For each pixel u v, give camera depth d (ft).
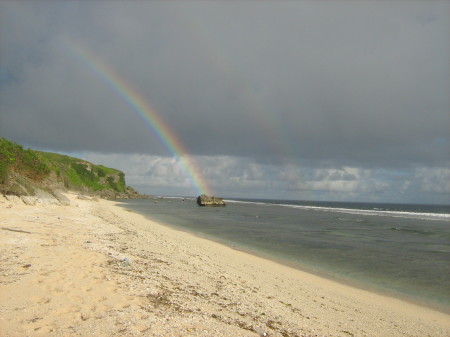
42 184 171.42
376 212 375.86
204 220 192.24
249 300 38.58
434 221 232.12
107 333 21.57
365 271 68.95
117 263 44.62
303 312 38.37
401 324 38.96
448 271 70.44
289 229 154.51
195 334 23.97
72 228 76.18
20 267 35.53
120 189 627.87
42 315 23.47
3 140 150.00
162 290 35.06
